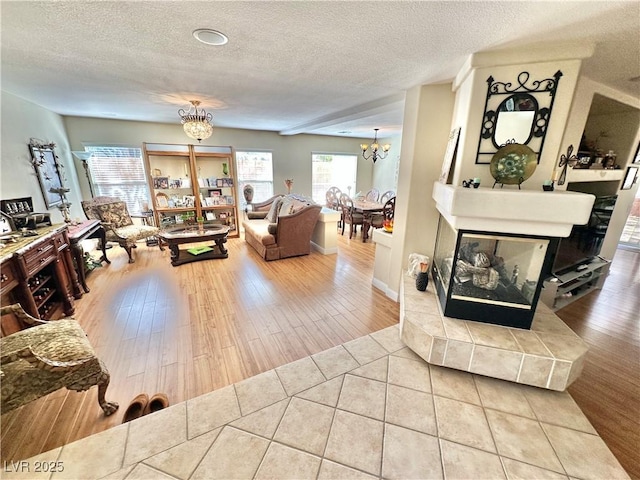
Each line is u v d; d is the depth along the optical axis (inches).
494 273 79.0
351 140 297.7
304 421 62.2
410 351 86.5
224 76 96.4
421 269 99.2
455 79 92.9
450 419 63.1
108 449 55.6
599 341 96.0
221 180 220.7
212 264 167.3
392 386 72.5
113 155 193.6
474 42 67.4
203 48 72.7
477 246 77.8
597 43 67.5
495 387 72.7
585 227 117.2
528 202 66.4
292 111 159.6
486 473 51.9
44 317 97.7
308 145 271.7
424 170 107.9
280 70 89.5
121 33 64.4
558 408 66.5
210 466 52.7
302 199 201.9
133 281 141.2
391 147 298.5
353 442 57.5
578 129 94.3
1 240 87.4
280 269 159.9
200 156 210.5
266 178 257.1
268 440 57.8
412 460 54.1
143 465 52.8
